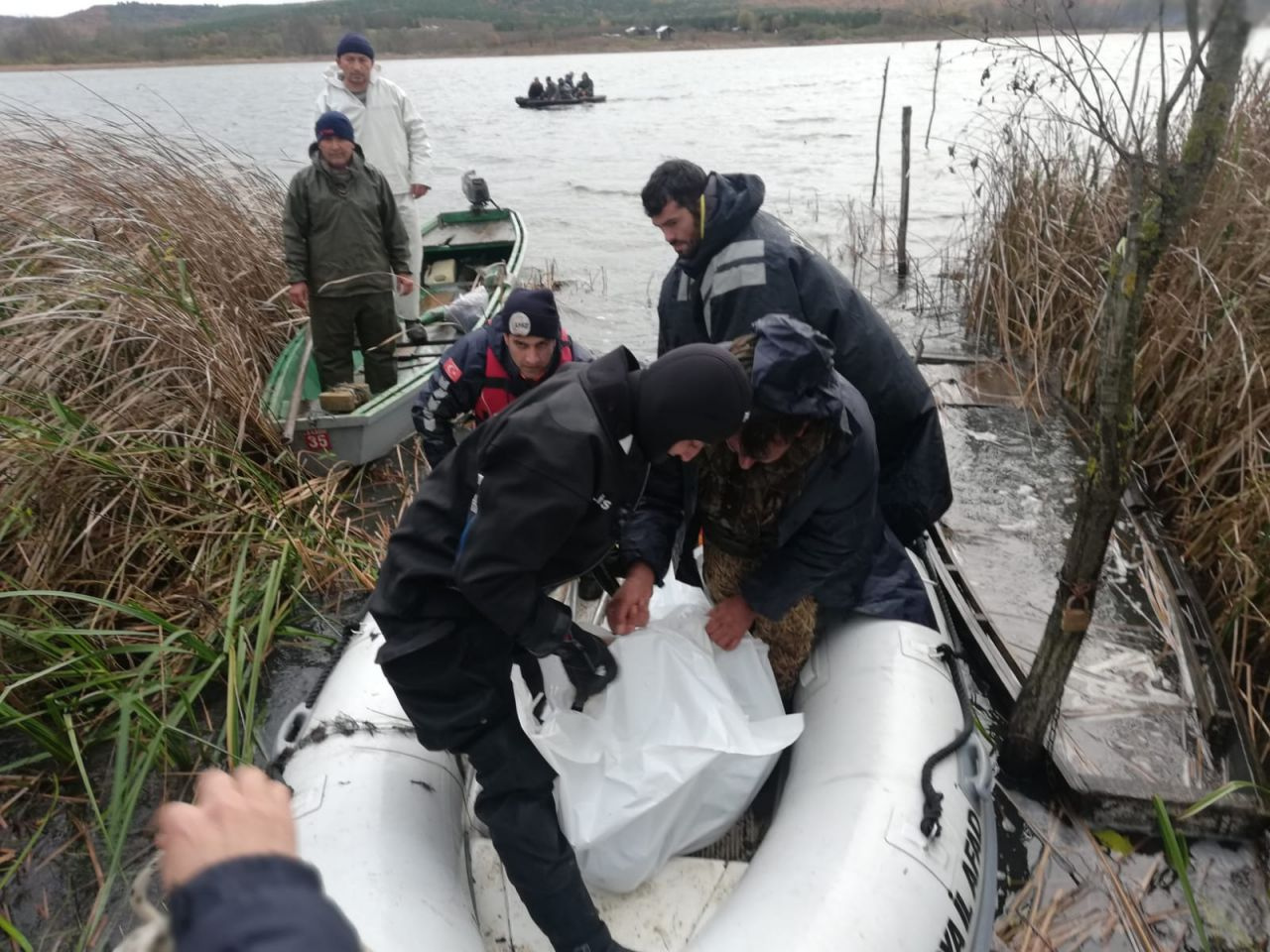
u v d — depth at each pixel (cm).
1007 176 664
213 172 636
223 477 395
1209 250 431
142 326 421
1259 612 300
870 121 1848
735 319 283
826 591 255
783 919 187
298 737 244
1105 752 271
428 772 232
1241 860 246
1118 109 646
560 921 190
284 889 65
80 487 363
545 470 166
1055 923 231
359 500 446
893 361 292
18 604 332
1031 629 329
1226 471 365
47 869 266
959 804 219
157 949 64
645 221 1056
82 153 574
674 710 219
